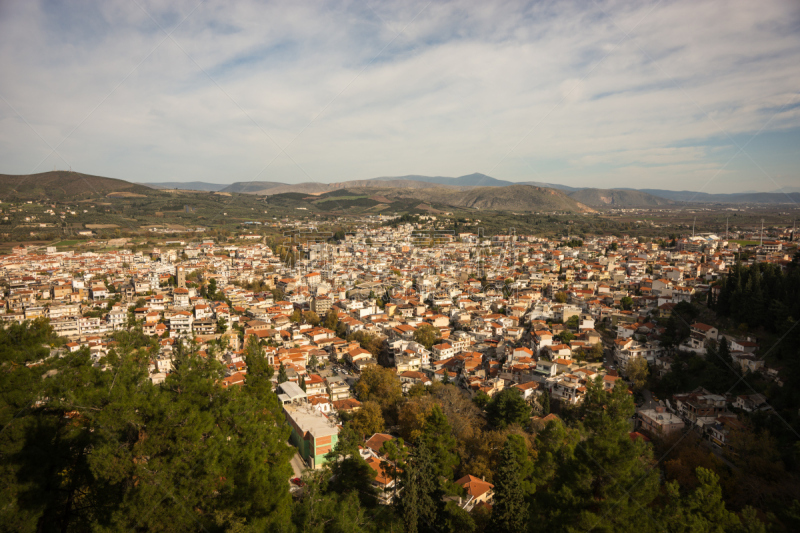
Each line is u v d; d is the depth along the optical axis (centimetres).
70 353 3906
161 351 10094
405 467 4972
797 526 3344
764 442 5975
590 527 3388
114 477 3194
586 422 4200
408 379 10950
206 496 3381
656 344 11175
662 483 5997
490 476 6531
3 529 2895
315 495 3969
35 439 3250
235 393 4062
